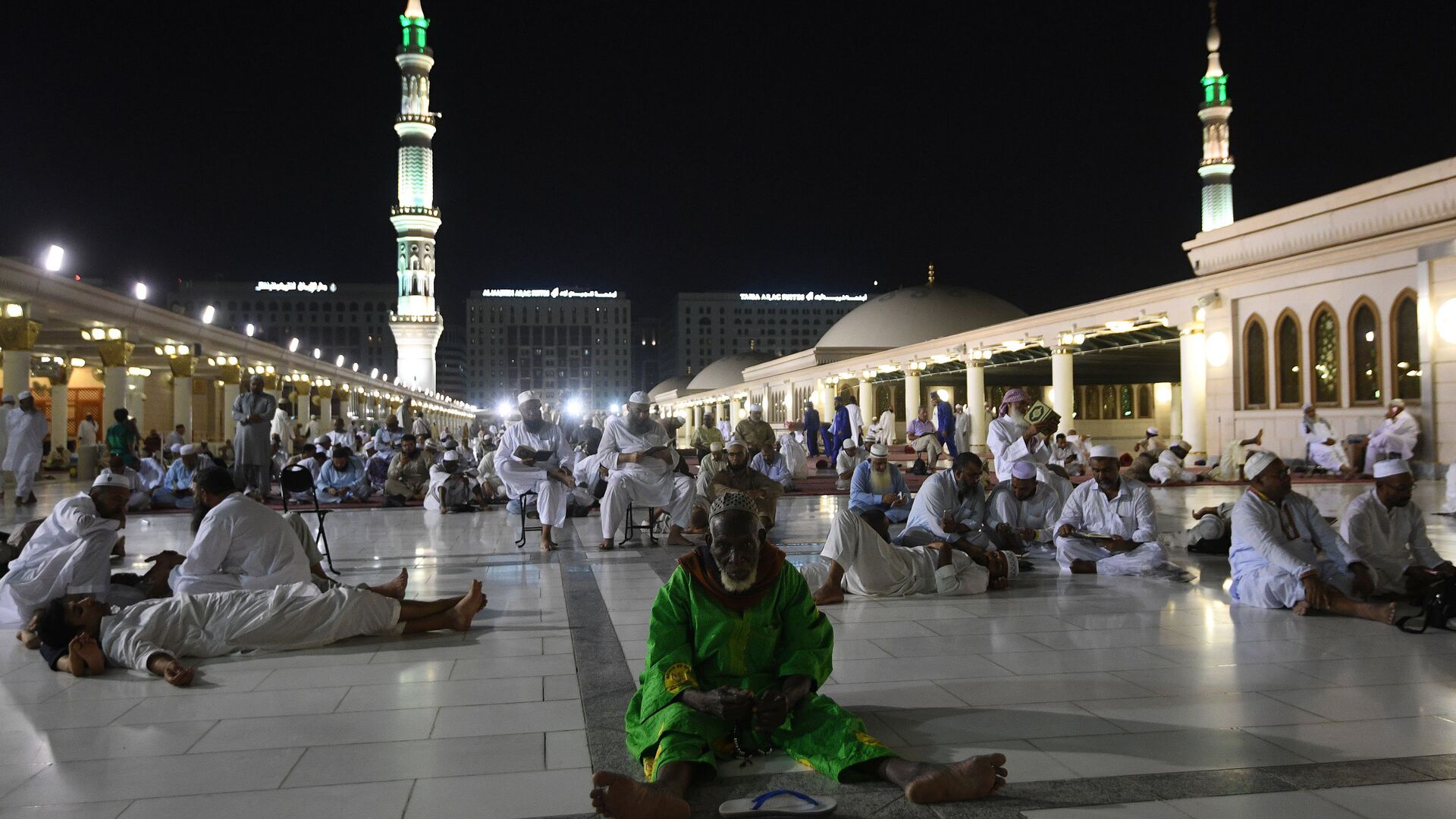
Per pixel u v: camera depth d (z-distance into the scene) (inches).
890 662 191.5
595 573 318.3
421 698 169.9
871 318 1988.2
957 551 275.6
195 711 162.7
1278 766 131.0
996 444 379.9
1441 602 212.2
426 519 516.4
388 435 745.6
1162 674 179.9
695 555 141.1
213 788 127.3
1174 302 853.8
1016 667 186.4
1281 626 221.0
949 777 118.8
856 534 259.6
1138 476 705.6
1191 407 836.0
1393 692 166.4
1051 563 319.0
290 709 163.3
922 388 1706.4
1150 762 133.2
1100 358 1273.4
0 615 227.9
